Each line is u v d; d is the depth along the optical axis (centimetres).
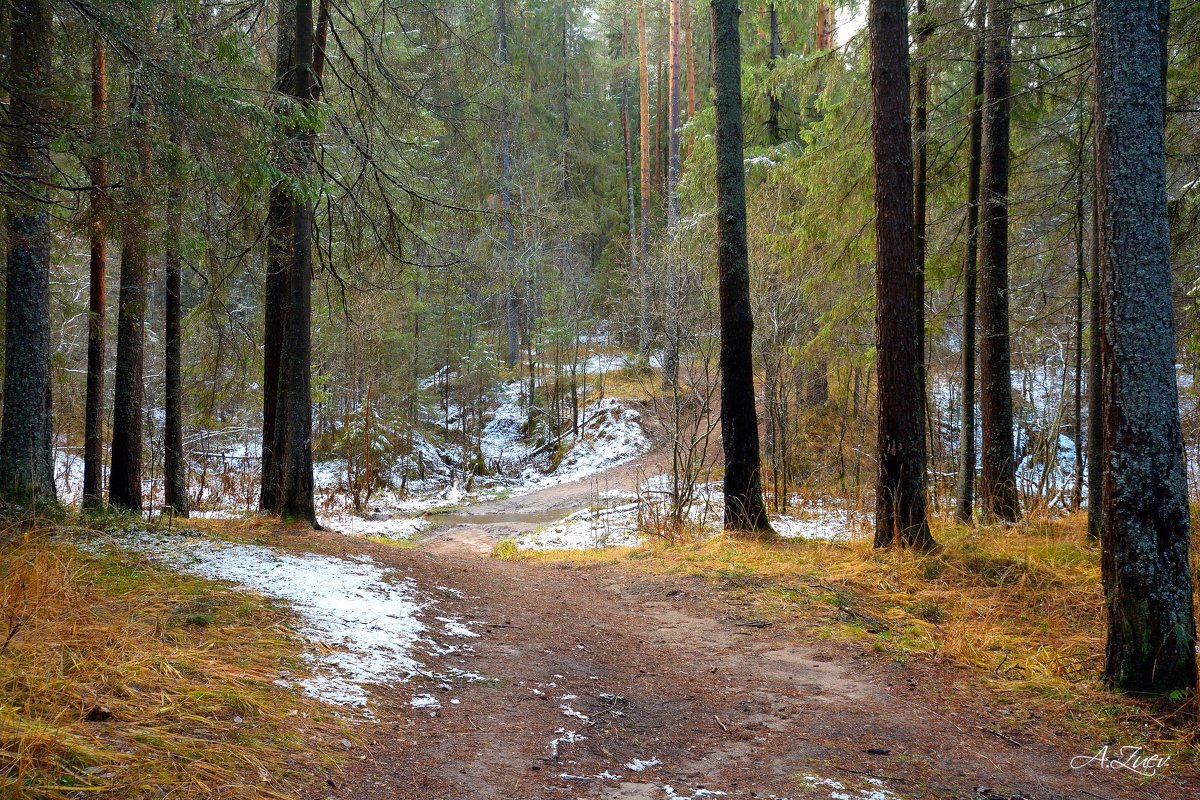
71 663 294
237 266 811
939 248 1125
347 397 2255
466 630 512
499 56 2481
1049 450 1228
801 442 1686
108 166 510
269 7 830
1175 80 866
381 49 885
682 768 326
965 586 650
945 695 429
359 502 1739
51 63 553
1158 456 410
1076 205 981
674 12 2622
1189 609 409
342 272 1081
